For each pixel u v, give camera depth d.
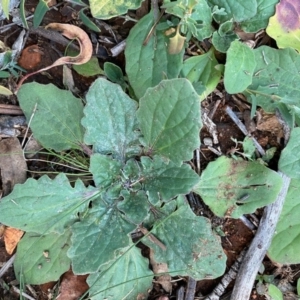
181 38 0.25
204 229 0.25
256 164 0.26
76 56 0.26
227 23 0.26
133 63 0.26
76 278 0.27
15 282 0.27
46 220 0.25
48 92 0.25
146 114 0.23
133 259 0.26
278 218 0.27
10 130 0.26
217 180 0.26
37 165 0.27
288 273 0.28
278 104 0.26
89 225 0.25
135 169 0.25
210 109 0.27
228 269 0.27
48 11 0.27
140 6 0.25
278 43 0.27
